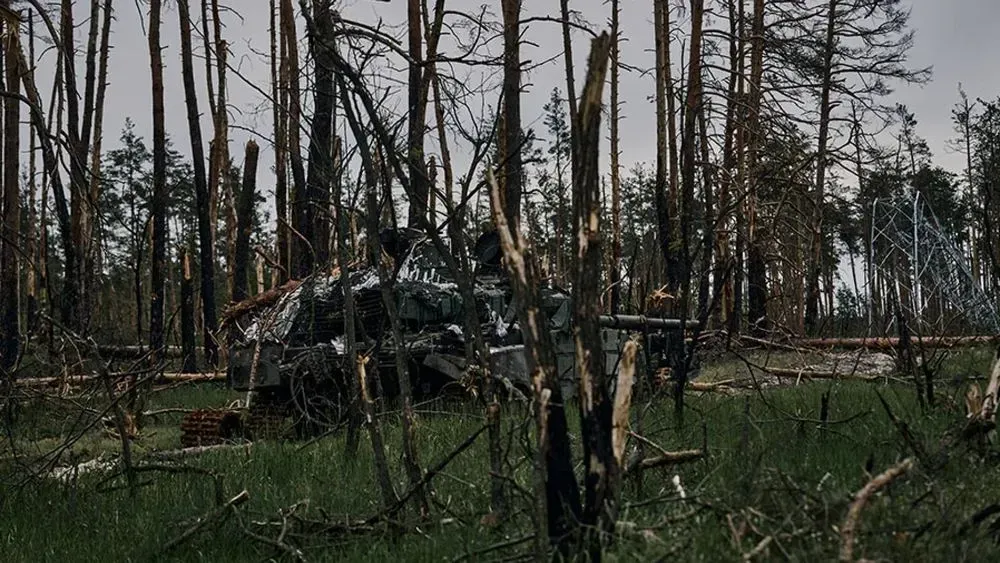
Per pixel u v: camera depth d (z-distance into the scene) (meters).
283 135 17.30
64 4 24.97
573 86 9.80
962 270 16.72
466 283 8.28
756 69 26.31
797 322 33.19
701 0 21.42
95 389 12.27
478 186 9.01
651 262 17.22
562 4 10.04
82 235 24.22
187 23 27.80
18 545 8.86
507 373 15.92
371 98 8.98
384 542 7.37
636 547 5.41
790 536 5.24
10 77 26.08
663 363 17.88
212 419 16.31
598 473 5.55
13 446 11.49
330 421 15.31
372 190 8.67
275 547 7.73
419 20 18.78
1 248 26.16
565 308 17.03
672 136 21.50
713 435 10.23
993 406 8.14
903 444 8.03
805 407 11.82
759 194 19.56
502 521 6.96
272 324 17.12
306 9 8.75
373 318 16.73
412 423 7.97
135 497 10.10
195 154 27.81
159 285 25.62
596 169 5.62
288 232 28.97
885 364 19.98
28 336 12.24
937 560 5.15
